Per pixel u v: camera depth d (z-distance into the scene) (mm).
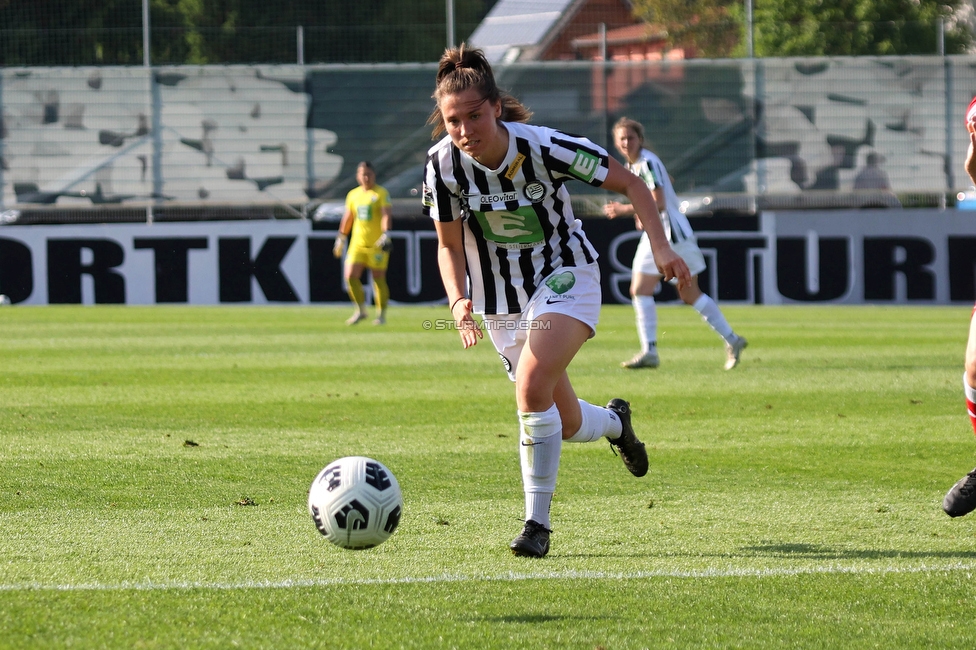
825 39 88500
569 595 11828
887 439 22297
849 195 72562
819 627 10859
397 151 72125
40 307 64562
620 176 13969
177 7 79688
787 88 72438
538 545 13469
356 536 12773
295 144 72188
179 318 55844
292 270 67250
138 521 15320
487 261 14695
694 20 89625
